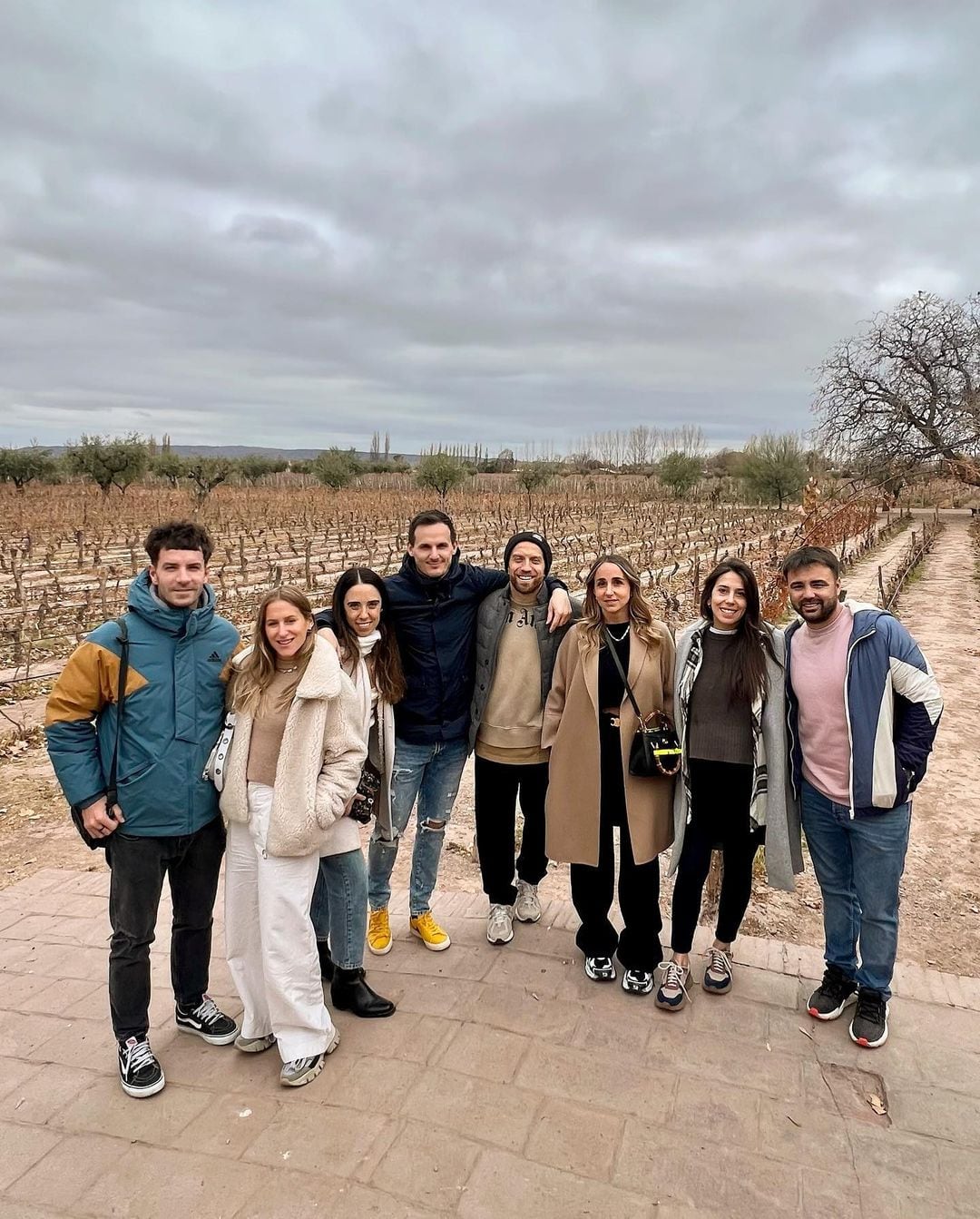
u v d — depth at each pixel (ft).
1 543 66.03
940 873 15.23
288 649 8.76
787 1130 8.14
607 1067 9.06
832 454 83.15
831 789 9.45
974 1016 10.04
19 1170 7.59
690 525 99.09
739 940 11.82
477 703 11.07
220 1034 9.57
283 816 8.60
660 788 10.30
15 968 11.21
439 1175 7.53
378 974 10.98
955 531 98.94
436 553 10.37
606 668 10.27
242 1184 7.43
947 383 78.64
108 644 8.29
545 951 11.62
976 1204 7.29
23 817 17.35
